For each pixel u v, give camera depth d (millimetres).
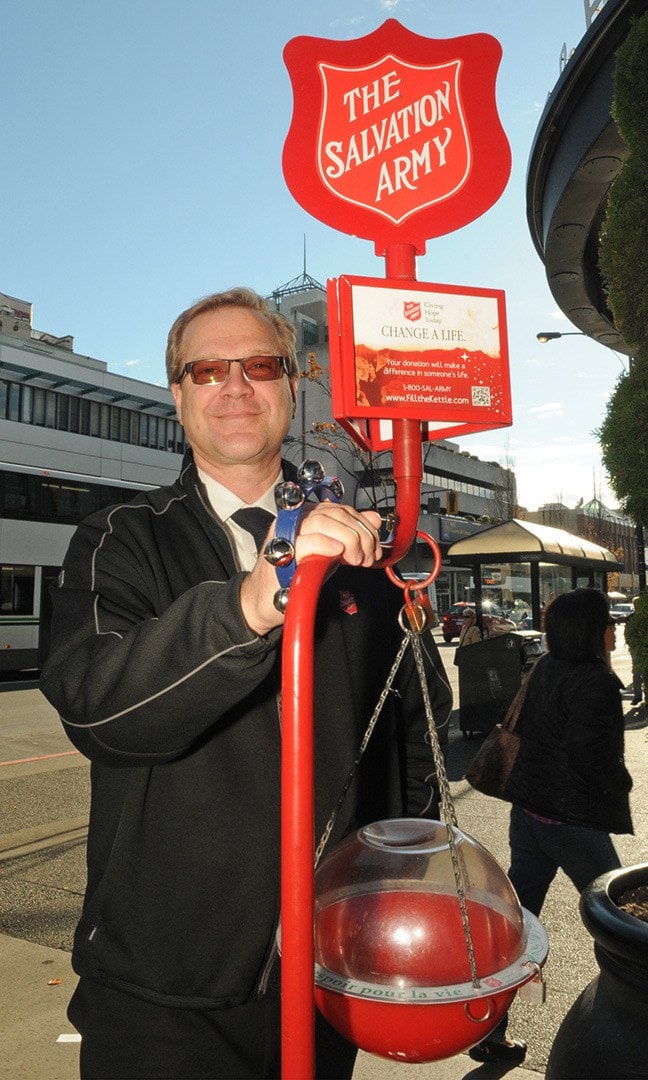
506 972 1046
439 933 1041
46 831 5785
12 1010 3160
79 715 1143
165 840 1370
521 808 3057
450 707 1885
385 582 1786
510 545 10852
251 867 1366
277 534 919
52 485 18453
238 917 1352
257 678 1047
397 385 974
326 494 1049
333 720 1562
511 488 56094
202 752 1396
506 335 1033
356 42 1120
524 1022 3111
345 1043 1485
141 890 1358
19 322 48250
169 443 43125
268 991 1362
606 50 6328
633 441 1995
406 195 1109
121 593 1412
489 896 1124
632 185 2105
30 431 36500
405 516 1019
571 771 2924
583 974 3506
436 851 1147
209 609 1029
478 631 11258
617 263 2121
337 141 1113
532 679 3094
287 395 1829
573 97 6965
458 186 1107
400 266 1085
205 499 1678
